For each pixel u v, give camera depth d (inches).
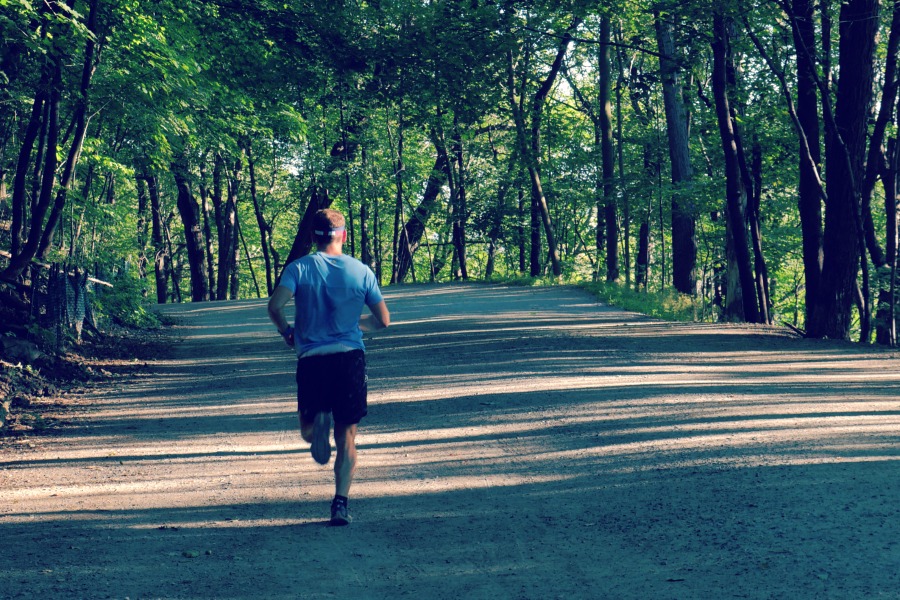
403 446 286.0
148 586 157.2
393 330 652.1
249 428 329.4
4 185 682.2
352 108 1333.7
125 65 604.1
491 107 657.0
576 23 1060.5
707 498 198.1
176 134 770.8
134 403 395.9
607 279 1087.6
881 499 182.5
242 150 1341.0
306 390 194.5
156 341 631.2
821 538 160.2
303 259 197.0
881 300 670.5
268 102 674.2
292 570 165.0
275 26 593.0
